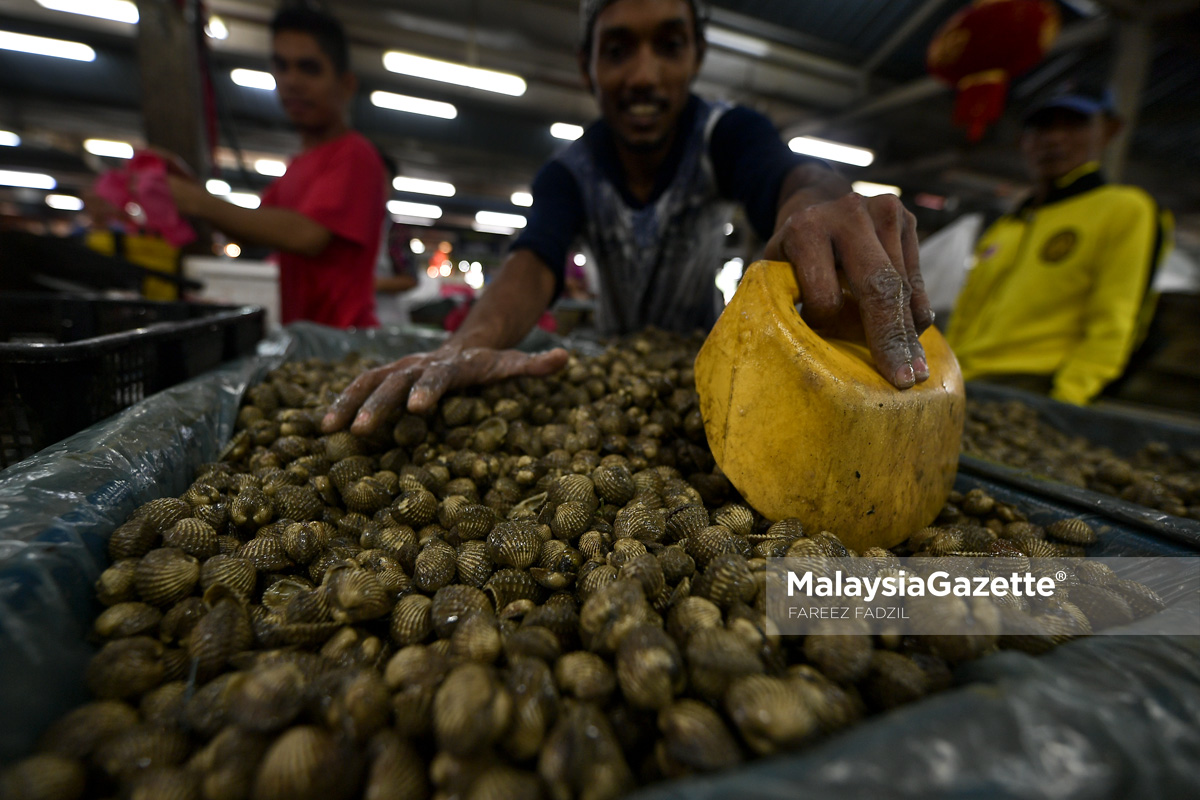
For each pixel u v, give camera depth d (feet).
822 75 44.01
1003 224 19.60
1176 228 83.15
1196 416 16.35
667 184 13.61
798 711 3.43
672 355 11.48
